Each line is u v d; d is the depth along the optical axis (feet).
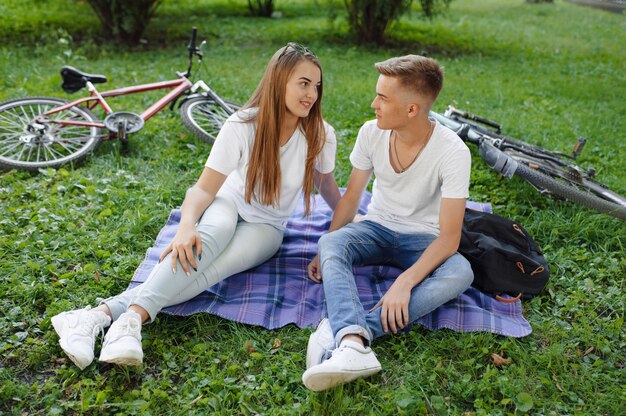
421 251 9.74
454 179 9.20
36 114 16.02
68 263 10.42
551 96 22.74
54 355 8.35
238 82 21.68
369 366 7.80
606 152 16.92
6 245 10.64
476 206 12.90
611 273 11.00
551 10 43.75
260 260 9.98
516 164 13.05
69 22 29.37
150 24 31.30
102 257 10.62
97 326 8.21
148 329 8.91
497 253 9.91
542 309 10.05
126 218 11.85
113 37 27.78
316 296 9.86
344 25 33.58
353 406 7.69
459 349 8.91
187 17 34.04
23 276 9.88
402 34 32.73
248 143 9.46
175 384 8.07
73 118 14.89
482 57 29.50
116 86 20.57
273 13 36.50
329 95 20.45
